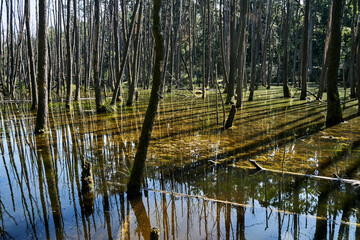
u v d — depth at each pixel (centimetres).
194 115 1198
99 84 1350
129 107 1523
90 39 2380
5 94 2266
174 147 699
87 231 341
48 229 348
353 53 1525
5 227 353
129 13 3575
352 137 749
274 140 746
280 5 3234
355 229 330
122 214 381
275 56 3731
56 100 1953
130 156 632
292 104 1494
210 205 401
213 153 644
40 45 857
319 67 3194
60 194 446
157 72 405
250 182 477
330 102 934
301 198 414
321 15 3123
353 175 491
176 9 2769
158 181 490
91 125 1020
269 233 328
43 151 687
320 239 313
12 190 463
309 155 610
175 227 346
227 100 1566
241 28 1320
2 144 763
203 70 1870
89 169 444
